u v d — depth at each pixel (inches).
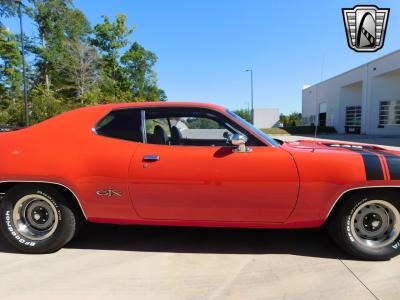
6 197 135.7
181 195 125.0
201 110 134.6
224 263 127.0
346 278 114.5
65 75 1528.1
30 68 1577.3
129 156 127.2
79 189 129.3
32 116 1081.4
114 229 165.0
